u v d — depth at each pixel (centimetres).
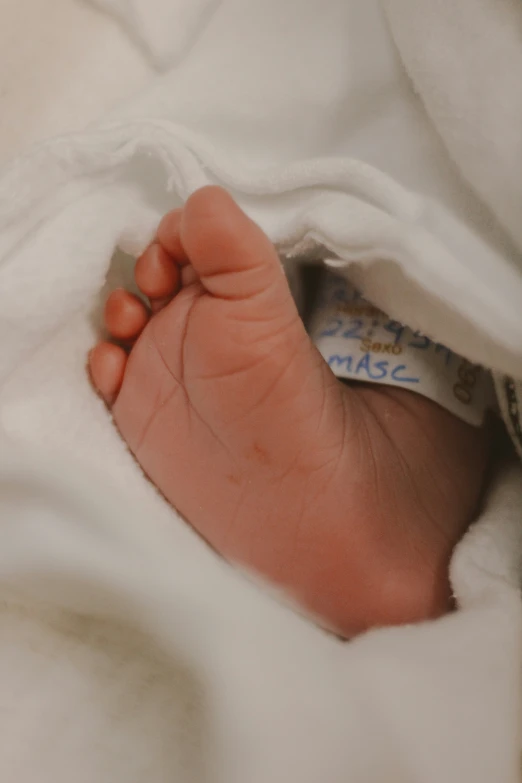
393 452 48
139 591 37
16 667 39
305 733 32
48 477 40
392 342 50
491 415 53
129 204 47
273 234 46
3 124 48
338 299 53
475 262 39
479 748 33
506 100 38
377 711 34
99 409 49
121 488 47
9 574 39
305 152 47
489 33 39
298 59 46
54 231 45
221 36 48
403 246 39
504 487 51
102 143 44
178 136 45
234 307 40
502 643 38
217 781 31
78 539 39
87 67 49
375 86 45
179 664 36
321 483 44
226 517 46
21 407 47
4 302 44
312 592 46
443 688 35
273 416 43
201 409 44
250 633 36
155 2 47
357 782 31
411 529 47
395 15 43
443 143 41
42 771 36
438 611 45
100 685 38
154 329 45
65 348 49
